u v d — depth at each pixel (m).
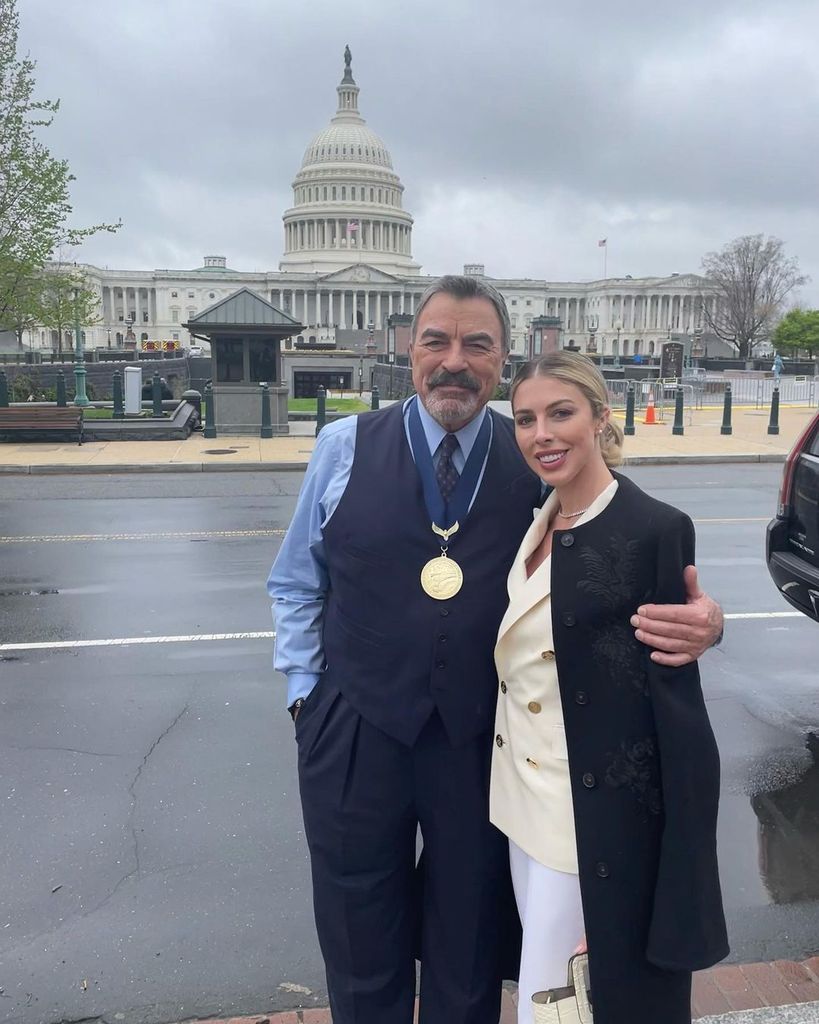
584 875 1.91
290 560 2.43
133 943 3.08
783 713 5.12
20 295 21.83
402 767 2.18
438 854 2.20
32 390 27.16
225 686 5.46
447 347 2.14
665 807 1.87
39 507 12.21
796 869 3.59
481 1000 2.21
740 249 85.81
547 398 1.93
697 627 1.82
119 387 22.59
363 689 2.17
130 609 7.18
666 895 1.86
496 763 2.14
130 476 15.43
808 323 75.75
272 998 2.83
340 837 2.22
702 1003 2.75
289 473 15.98
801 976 2.88
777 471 16.50
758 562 8.94
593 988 1.89
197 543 9.83
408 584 2.14
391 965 2.27
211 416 20.39
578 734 1.92
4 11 20.64
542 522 2.08
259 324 20.17
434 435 2.22
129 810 3.95
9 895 3.33
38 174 21.06
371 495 2.20
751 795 4.18
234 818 3.89
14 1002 2.79
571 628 1.90
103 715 5.00
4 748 4.56
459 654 2.11
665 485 14.51
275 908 3.27
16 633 6.53
